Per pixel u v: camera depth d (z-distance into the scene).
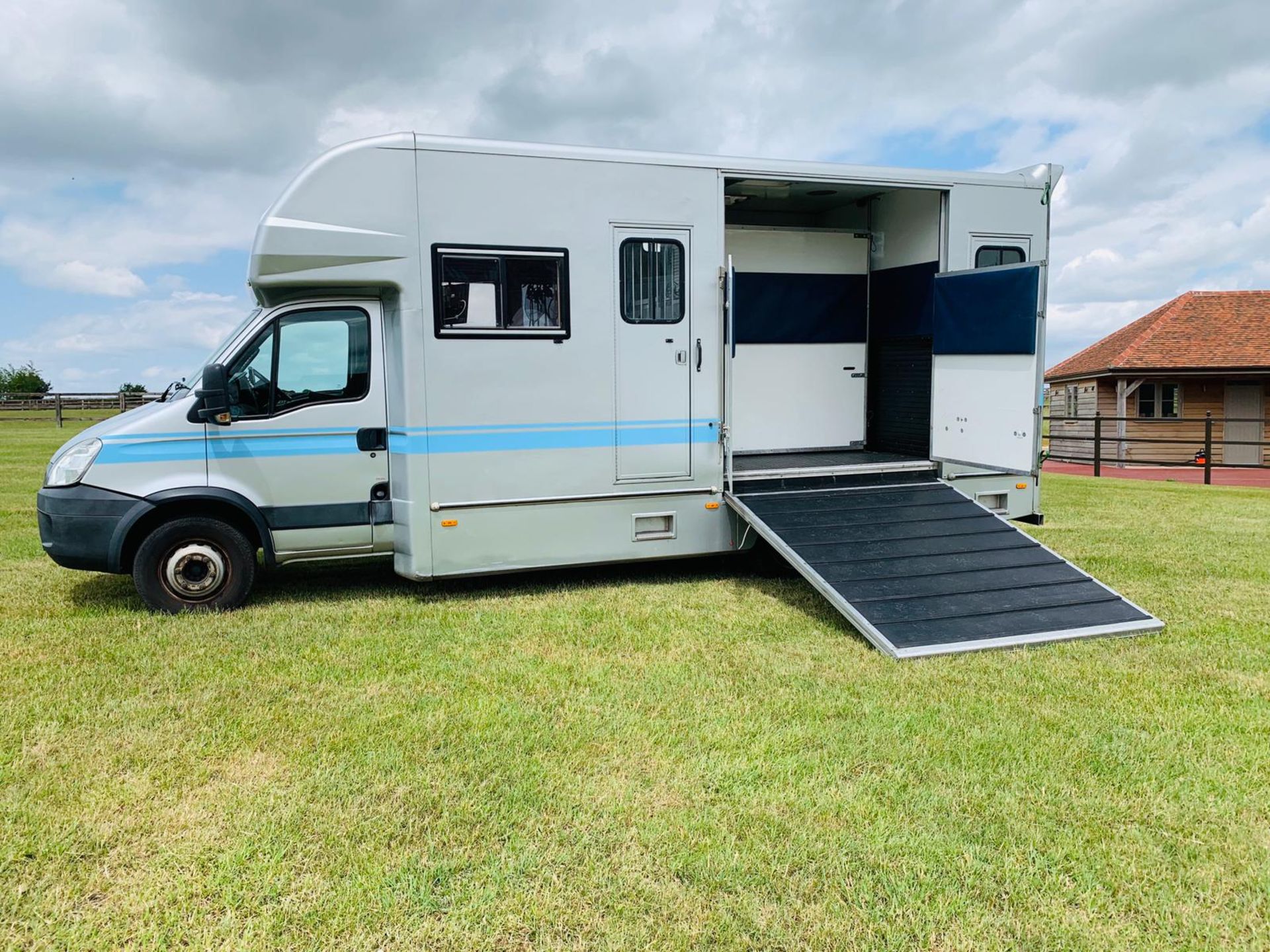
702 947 2.68
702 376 6.83
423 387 6.14
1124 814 3.41
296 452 6.18
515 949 2.68
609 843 3.21
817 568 5.96
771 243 8.45
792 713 4.36
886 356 8.65
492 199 6.20
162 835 3.28
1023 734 4.11
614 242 6.50
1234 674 4.93
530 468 6.43
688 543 6.92
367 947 2.68
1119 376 21.70
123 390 28.56
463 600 6.46
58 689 4.64
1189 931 2.74
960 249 7.61
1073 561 7.80
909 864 3.08
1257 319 22.34
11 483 12.62
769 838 3.24
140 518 5.94
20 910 2.86
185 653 5.23
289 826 3.32
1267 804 3.49
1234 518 10.44
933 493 7.29
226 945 2.69
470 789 3.59
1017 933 2.74
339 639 5.52
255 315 6.18
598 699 4.55
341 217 5.96
